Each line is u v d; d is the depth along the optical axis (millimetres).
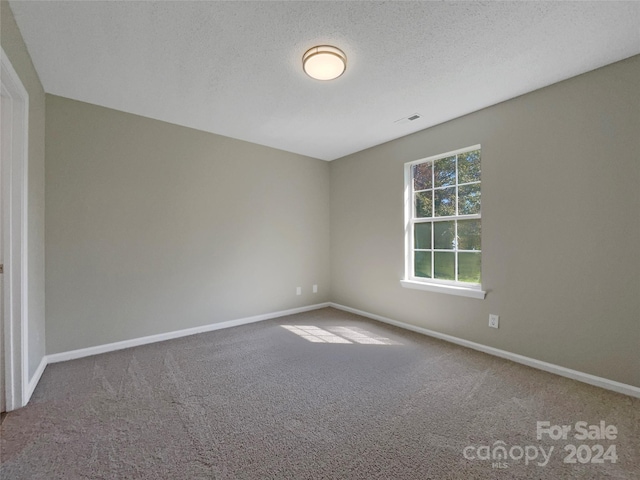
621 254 2033
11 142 1801
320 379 2254
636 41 1828
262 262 3900
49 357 2504
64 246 2578
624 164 2016
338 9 1590
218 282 3512
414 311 3428
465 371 2383
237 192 3666
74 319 2629
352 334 3305
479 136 2805
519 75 2221
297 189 4254
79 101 2650
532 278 2463
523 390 2076
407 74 2215
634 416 1764
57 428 1652
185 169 3256
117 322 2846
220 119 3066
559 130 2305
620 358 2039
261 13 1620
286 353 2764
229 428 1663
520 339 2541
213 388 2113
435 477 1319
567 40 1826
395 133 3441
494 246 2699
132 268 2932
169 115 2971
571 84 2246
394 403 1921
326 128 3299
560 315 2312
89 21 1686
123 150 2873
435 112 2875
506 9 1579
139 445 1521
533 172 2447
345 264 4367
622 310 2031
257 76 2262
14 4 1555
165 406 1880
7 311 1809
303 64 2018
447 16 1634
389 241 3723
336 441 1558
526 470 1360
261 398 1982
